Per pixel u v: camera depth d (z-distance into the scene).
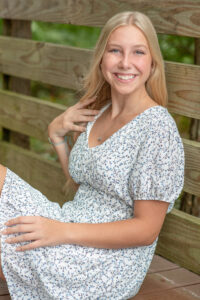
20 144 4.10
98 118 2.53
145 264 2.38
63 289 2.21
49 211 2.25
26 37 3.82
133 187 2.19
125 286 2.31
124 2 2.81
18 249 2.16
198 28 2.48
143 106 2.31
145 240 2.20
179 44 4.36
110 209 2.30
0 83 5.84
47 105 3.55
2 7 3.87
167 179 2.16
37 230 2.13
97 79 2.52
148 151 2.17
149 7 2.69
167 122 2.21
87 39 5.46
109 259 2.25
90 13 3.04
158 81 2.37
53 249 2.17
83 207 2.36
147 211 2.18
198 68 2.52
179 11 2.55
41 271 2.16
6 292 2.43
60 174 3.47
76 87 3.23
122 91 2.29
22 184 2.23
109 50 2.30
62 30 5.48
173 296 2.47
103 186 2.28
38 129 3.68
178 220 2.73
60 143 2.76
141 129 2.23
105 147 2.29
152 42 2.27
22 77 3.76
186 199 2.84
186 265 2.72
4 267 2.20
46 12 3.42
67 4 3.21
